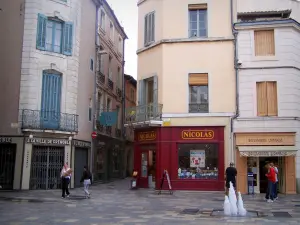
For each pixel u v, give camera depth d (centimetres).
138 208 1402
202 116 2152
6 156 2153
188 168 2145
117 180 3275
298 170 2059
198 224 1034
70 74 2348
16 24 2239
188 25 2230
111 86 3247
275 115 2100
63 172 1803
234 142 2109
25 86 2180
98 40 2836
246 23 2148
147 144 2286
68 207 1428
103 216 1194
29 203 1557
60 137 2247
